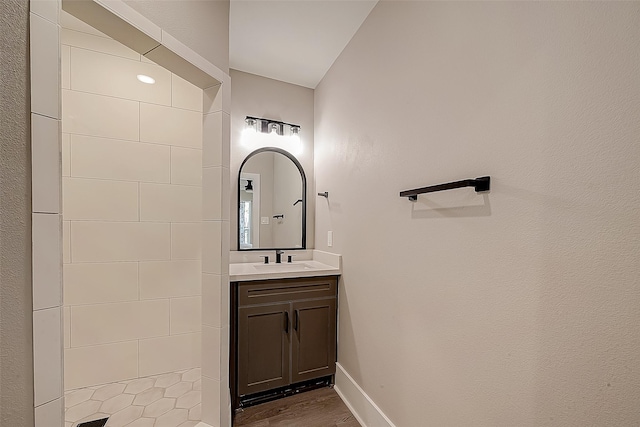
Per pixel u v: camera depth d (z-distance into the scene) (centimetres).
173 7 123
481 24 97
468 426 101
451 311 109
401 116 140
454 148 108
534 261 80
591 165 67
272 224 251
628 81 61
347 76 201
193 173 214
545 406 77
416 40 129
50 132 72
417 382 127
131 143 197
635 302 60
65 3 92
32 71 68
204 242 152
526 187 82
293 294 198
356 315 184
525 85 83
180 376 201
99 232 189
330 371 209
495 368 91
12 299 65
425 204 123
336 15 174
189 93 213
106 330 190
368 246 170
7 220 63
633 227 60
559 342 74
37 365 69
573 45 71
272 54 216
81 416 157
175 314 208
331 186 226
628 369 61
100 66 189
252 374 186
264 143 249
